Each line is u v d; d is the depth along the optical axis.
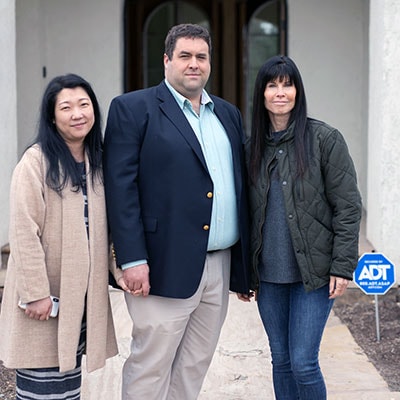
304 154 3.19
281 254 3.29
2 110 6.03
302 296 3.30
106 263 3.19
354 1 8.35
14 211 2.99
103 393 4.20
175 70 3.22
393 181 5.77
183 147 3.20
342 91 8.47
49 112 3.07
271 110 3.25
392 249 5.79
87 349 3.14
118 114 3.23
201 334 3.48
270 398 4.10
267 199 3.30
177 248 3.21
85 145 3.17
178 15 9.35
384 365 4.55
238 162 3.38
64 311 3.07
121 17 8.38
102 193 3.18
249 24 9.32
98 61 8.40
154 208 3.22
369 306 5.61
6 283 3.17
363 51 8.32
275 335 3.44
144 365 3.38
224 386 4.26
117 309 5.55
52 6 8.33
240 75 9.40
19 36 7.95
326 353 4.71
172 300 3.29
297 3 8.41
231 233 3.35
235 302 5.73
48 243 3.07
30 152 3.07
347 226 3.21
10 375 4.51
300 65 8.48
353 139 8.49
